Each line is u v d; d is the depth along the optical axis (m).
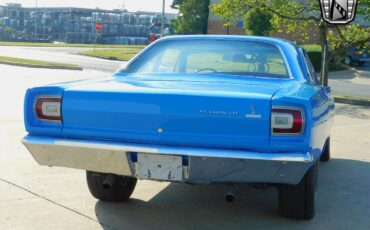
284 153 3.70
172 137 3.82
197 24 53.44
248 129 3.72
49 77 19.59
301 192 4.48
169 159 3.80
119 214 4.75
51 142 3.98
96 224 4.47
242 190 5.70
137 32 90.50
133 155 3.88
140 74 5.03
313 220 4.73
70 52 43.59
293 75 4.80
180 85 4.28
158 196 5.36
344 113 13.14
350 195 5.64
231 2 17.69
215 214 4.86
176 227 4.49
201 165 3.75
